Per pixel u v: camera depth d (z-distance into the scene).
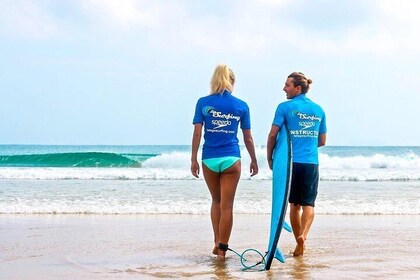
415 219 9.41
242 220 9.12
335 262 5.67
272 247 5.33
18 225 8.27
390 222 8.99
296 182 6.10
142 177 20.72
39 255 6.01
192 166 6.00
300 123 6.07
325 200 12.33
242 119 5.95
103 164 34.62
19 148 107.00
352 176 21.30
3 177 20.70
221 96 5.90
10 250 6.29
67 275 5.03
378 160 31.75
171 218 9.27
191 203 11.28
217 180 6.03
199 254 6.16
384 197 13.12
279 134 6.11
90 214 9.70
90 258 5.86
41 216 9.38
